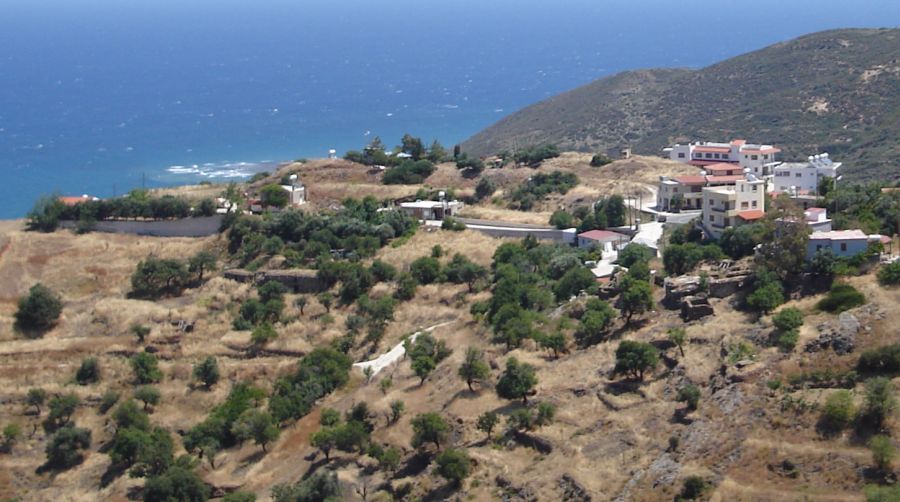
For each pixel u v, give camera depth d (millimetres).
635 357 112312
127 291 178750
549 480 99250
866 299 111688
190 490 117500
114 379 149875
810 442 94125
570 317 136625
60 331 166250
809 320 111312
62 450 132625
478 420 113312
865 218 142750
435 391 126875
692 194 188875
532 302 145375
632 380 112875
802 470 91188
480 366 122250
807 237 123062
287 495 110000
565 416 109812
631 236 174750
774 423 97250
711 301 124062
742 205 152125
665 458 97188
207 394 144625
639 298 126938
